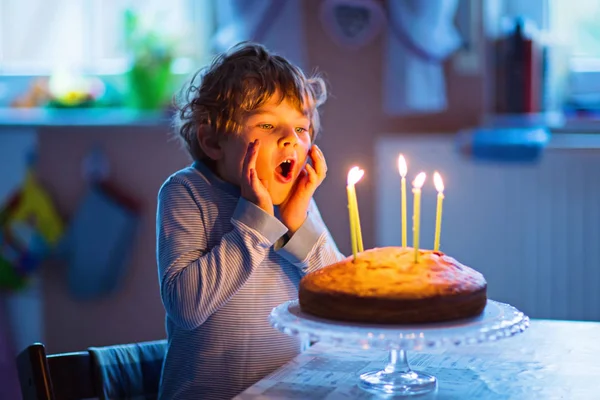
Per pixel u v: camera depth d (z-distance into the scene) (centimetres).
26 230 251
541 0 233
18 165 257
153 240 250
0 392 259
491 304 108
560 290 215
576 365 108
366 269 100
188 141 135
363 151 232
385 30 227
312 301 100
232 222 113
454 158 220
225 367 121
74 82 256
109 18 262
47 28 265
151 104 244
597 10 232
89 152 252
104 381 120
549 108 224
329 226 237
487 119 223
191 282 111
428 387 99
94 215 246
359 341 89
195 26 247
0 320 260
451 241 222
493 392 97
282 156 120
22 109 257
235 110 122
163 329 253
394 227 226
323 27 230
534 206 215
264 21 231
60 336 260
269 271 124
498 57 220
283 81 123
